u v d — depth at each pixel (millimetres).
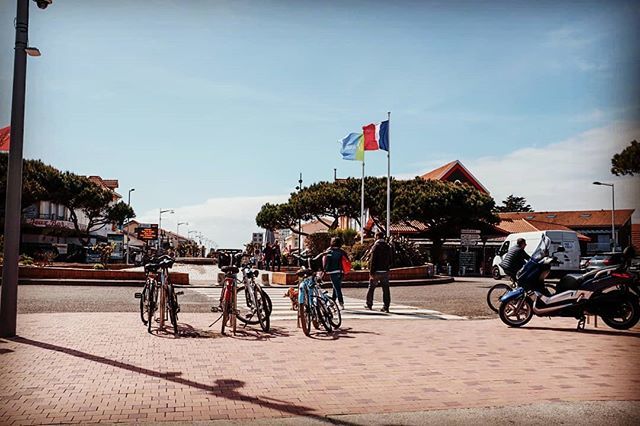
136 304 14336
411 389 5914
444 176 50594
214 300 16344
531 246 27812
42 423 4648
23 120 8836
